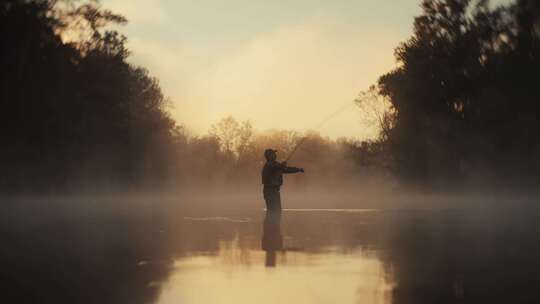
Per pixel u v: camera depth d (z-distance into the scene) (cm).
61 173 4744
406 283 544
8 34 4116
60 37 4700
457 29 5594
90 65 4988
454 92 5541
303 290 512
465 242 923
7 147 4381
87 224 1398
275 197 2036
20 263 680
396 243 909
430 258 722
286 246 868
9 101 4241
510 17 5269
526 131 4953
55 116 4528
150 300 470
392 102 6319
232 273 602
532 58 5088
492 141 5206
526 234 1077
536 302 461
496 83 5250
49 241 951
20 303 459
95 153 5144
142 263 680
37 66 4359
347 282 548
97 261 695
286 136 10819
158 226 1320
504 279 564
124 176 5981
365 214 1958
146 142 6712
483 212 2170
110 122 5275
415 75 5744
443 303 457
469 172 5409
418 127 6069
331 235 1066
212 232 1141
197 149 9712
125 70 5347
